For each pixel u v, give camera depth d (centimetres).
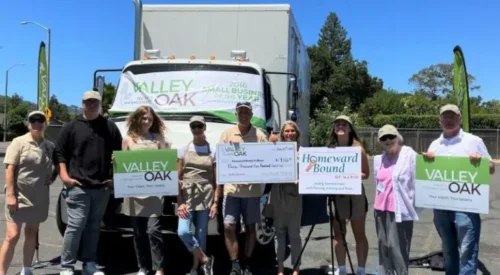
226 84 716
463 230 478
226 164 539
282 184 551
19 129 5956
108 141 552
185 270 617
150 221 544
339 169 522
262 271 616
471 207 467
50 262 638
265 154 538
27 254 544
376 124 3575
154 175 538
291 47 868
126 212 549
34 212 531
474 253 478
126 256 677
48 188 548
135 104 712
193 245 549
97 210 555
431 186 482
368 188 1445
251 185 553
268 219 630
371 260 673
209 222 583
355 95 6819
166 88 719
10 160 518
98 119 551
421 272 609
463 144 482
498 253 711
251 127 568
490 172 468
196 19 844
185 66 739
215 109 691
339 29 7106
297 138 556
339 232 562
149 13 850
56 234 802
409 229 494
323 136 2856
